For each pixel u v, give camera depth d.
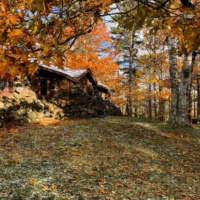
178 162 8.66
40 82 15.95
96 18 2.03
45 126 12.35
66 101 17.27
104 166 7.22
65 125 12.82
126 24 2.29
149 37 23.39
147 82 25.25
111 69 27.05
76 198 5.03
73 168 6.77
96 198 5.12
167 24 2.25
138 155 8.84
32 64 1.36
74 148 8.74
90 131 11.66
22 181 5.55
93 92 21.45
